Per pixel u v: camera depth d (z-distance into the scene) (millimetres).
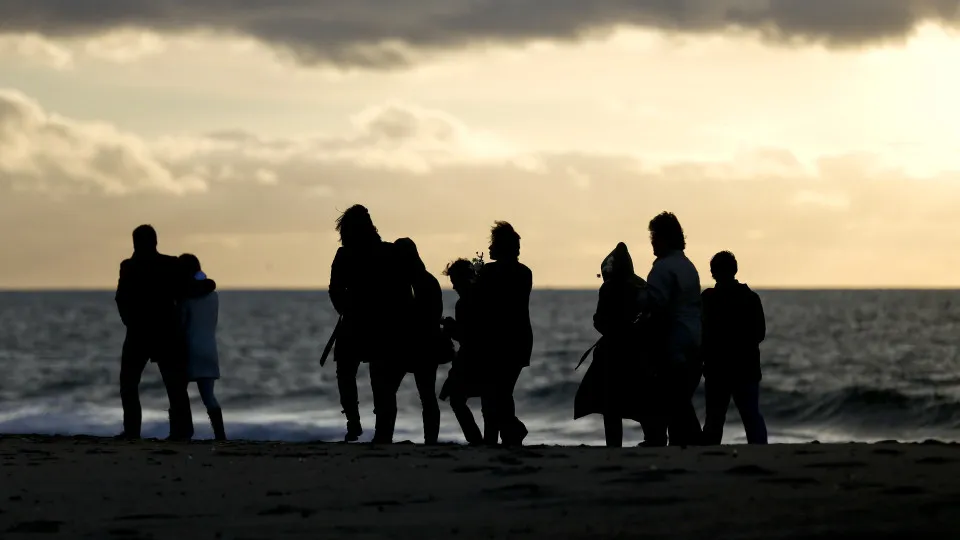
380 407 30125
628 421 75750
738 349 31844
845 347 175750
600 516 15977
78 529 16328
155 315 34531
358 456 24766
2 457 25750
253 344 196250
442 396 30719
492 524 15742
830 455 21328
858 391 93938
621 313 28312
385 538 14992
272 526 16188
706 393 32406
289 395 103188
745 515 15391
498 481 19828
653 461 21375
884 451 21688
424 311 30453
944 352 163625
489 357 29109
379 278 30047
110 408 90000
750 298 32094
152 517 17312
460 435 67938
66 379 119750
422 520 16359
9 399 100062
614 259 28609
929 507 15234
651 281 27844
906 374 124812
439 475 21031
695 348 27953
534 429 74438
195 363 36094
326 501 18406
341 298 30328
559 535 14703
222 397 101500
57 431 74250
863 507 15453
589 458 22438
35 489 20531
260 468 23047
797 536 13820
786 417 89250
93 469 23328
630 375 28328
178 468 23297
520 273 29328
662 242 28359
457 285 30891
